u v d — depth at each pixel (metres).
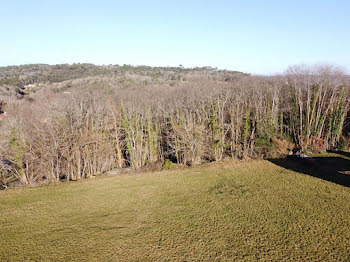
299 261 17.50
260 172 38.16
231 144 46.72
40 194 33.28
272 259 17.86
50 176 39.41
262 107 52.03
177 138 46.31
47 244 21.23
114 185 36.19
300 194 28.88
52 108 42.97
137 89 73.81
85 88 70.56
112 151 45.88
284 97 59.84
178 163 44.94
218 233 21.80
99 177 40.34
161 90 71.38
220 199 29.11
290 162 41.72
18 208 28.92
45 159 39.03
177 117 48.34
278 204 26.66
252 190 31.17
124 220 25.16
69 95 56.03
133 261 18.52
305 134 48.50
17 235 22.95
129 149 44.16
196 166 43.59
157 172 41.59
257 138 47.03
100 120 45.72
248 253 18.73
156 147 48.25
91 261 18.72
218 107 50.75
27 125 39.56
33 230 23.78
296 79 57.53
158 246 20.28
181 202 29.02
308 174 35.69
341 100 46.69
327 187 30.48
